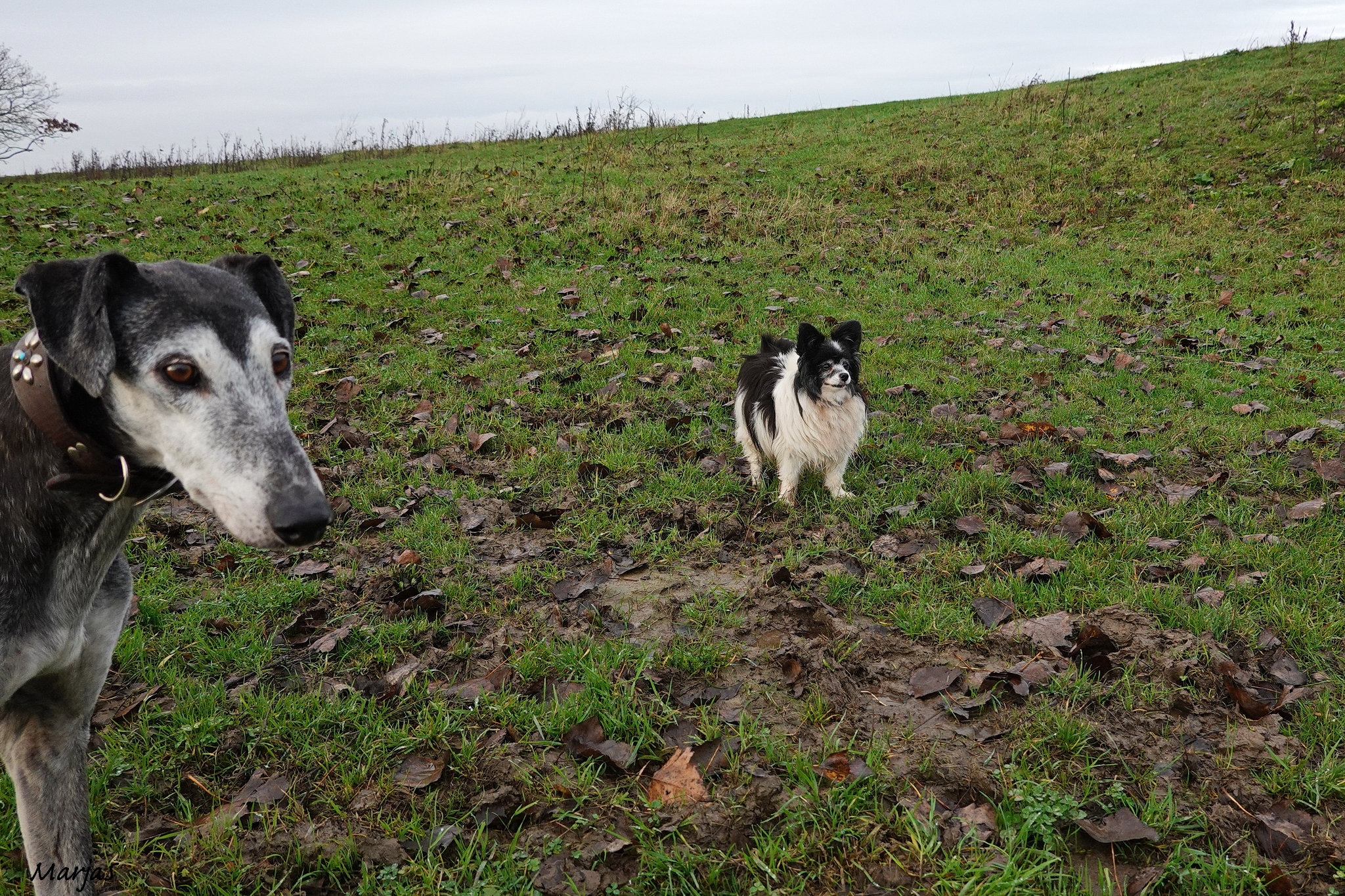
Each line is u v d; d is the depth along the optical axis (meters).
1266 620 3.57
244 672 3.34
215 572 4.08
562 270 10.52
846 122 21.58
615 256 11.22
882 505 4.89
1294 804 2.57
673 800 2.62
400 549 4.33
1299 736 2.87
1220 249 11.55
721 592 3.92
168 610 3.73
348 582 4.00
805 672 3.25
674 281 10.15
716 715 3.03
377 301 9.10
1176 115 17.39
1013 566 4.14
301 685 3.28
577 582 4.04
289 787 2.73
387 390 6.64
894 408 6.52
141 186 14.97
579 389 6.73
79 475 2.06
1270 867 2.33
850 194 15.08
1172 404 6.55
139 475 2.23
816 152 18.16
